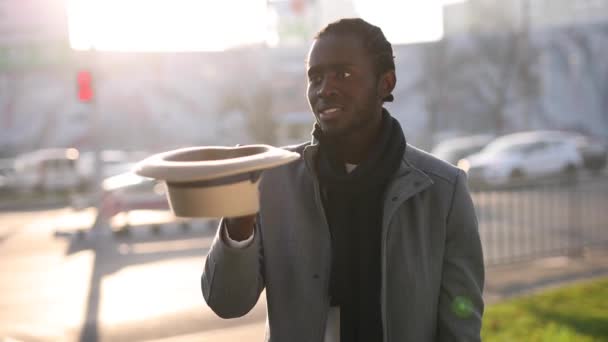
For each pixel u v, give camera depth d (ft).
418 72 133.28
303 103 111.45
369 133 4.83
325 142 4.87
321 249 4.88
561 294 18.95
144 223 38.24
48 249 33.27
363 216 4.86
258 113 84.64
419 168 5.05
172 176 3.45
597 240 29.07
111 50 120.26
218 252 4.34
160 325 18.44
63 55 36.11
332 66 4.57
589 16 112.37
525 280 22.03
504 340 14.10
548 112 116.16
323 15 117.08
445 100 126.00
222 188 3.59
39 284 24.79
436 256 4.94
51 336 17.95
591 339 14.05
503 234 31.12
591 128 112.47
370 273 4.82
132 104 122.93
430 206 4.98
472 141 74.49
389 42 4.81
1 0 106.52
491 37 115.75
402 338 4.76
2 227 44.83
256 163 3.54
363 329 4.81
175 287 23.36
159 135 123.85
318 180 4.89
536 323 15.57
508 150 64.80
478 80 120.37
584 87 112.88
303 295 4.86
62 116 116.98
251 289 4.55
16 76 114.42
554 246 27.91
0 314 20.36
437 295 4.98
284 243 4.93
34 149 115.96
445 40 125.08
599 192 44.52
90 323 19.03
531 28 116.78
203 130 124.47
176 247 32.55
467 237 5.01
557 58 115.34
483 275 5.10
